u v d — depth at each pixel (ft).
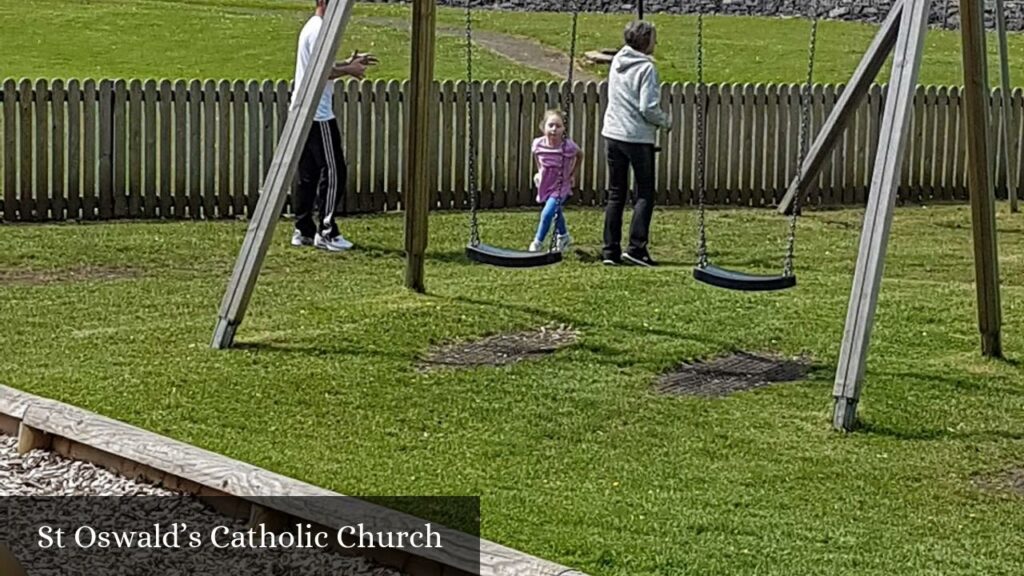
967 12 42.86
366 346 45.34
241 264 44.96
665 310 50.78
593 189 81.30
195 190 74.02
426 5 51.16
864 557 28.48
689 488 32.96
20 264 59.82
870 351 46.06
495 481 33.01
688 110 82.28
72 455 33.73
